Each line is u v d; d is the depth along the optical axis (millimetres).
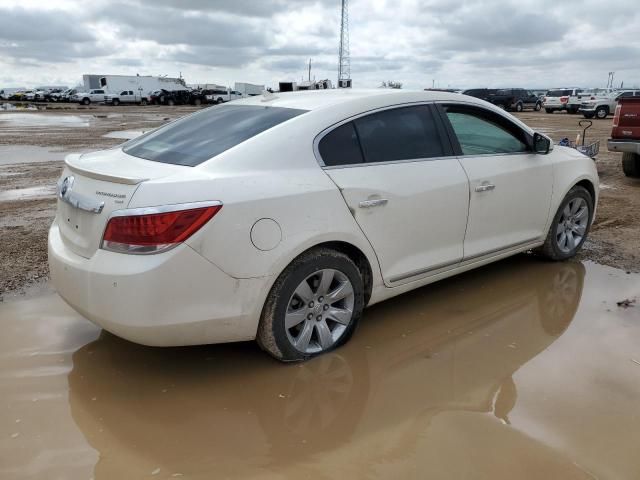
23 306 4211
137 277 2814
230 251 2977
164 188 2902
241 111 3854
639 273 5027
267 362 3451
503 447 2662
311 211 3262
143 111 42156
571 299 4461
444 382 3248
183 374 3316
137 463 2553
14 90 73438
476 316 4141
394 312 4203
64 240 3297
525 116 31750
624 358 3521
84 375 3285
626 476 2473
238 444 2691
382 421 2881
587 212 5398
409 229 3807
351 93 4020
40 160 12539
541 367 3412
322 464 2553
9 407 2957
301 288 3293
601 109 28922
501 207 4461
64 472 2488
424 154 3984
